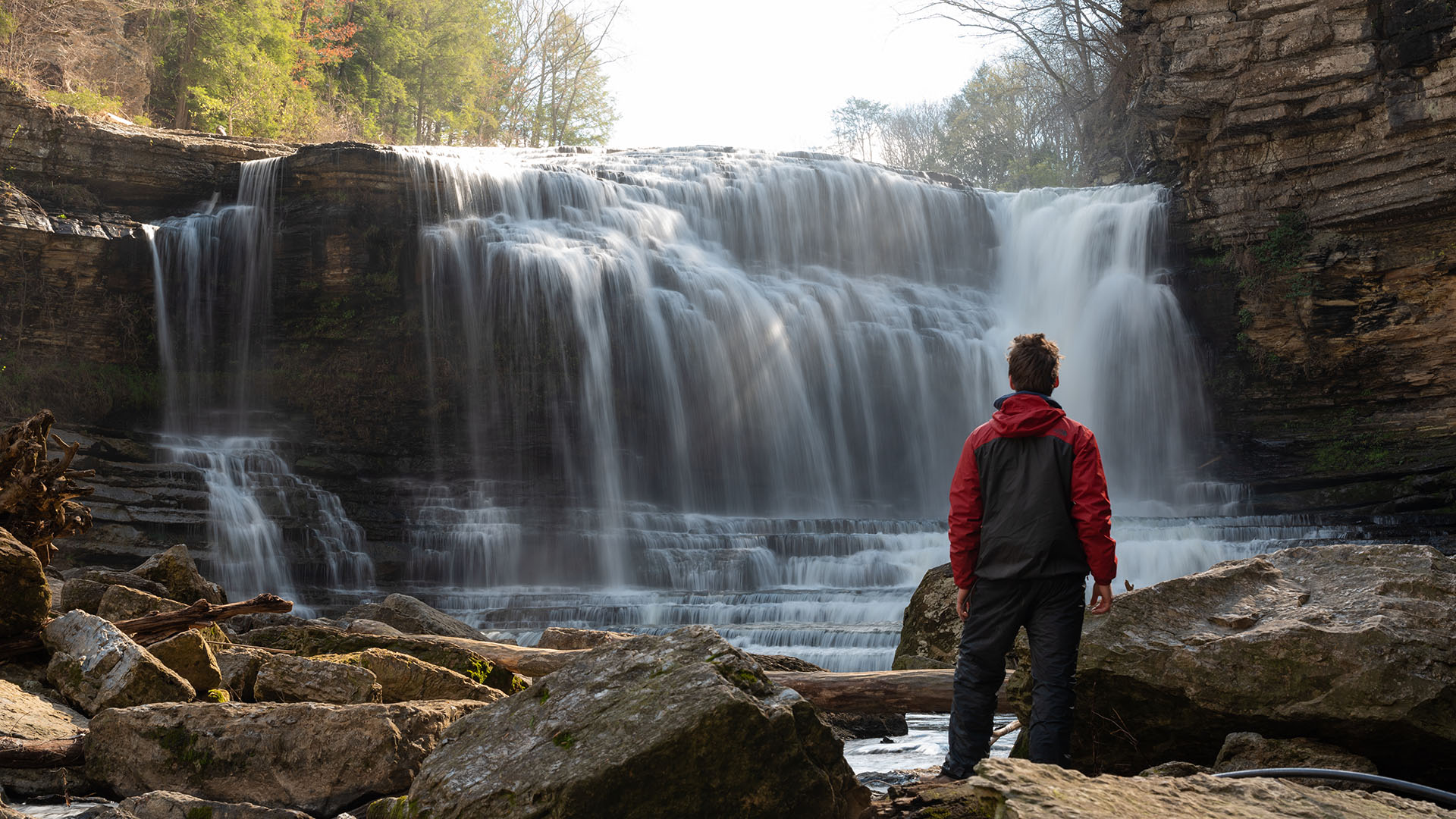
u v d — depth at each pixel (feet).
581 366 81.92
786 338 87.15
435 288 81.97
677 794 11.55
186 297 79.61
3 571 21.24
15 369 72.33
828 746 12.50
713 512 84.89
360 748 15.03
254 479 69.72
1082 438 13.24
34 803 15.83
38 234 73.20
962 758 13.51
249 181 82.38
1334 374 79.87
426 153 89.10
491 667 24.45
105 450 66.80
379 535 70.18
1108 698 15.79
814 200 95.30
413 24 149.18
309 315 82.43
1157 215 87.25
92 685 19.24
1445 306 74.64
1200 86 79.10
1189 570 55.16
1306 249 79.30
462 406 82.23
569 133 182.39
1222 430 84.48
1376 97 72.64
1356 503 72.79
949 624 29.43
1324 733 14.60
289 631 26.58
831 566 60.95
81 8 95.25
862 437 88.63
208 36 105.91
